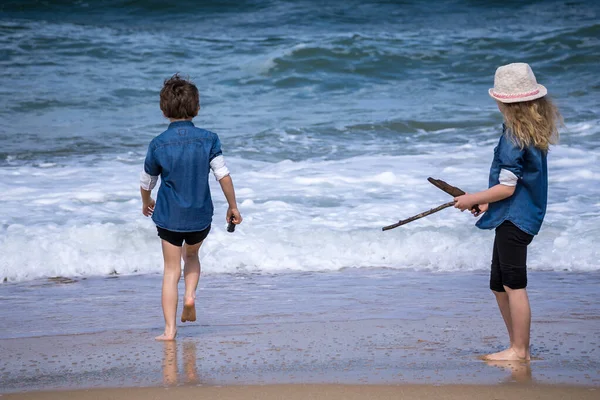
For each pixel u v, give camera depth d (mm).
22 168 24406
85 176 23344
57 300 12977
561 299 12414
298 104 35469
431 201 20109
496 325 10688
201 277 14820
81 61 42438
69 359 9148
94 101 35312
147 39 48281
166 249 10367
